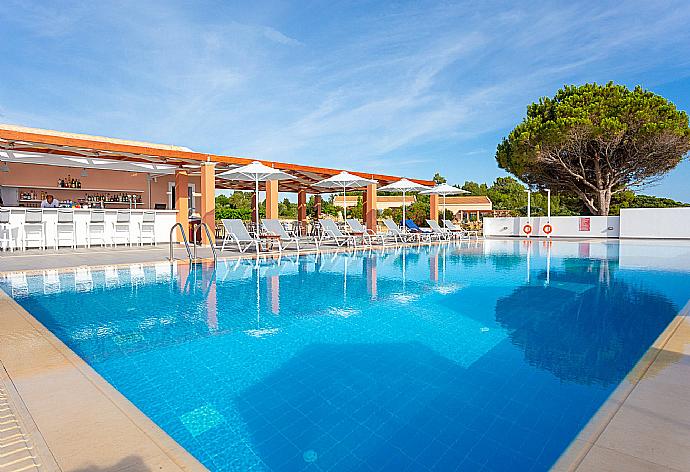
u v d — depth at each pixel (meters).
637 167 21.97
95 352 3.76
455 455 2.17
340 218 27.34
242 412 2.65
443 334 4.36
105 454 1.92
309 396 2.88
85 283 7.34
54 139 11.37
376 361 3.56
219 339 4.14
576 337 4.24
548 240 19.78
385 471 2.04
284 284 7.40
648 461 1.87
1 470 1.77
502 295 6.47
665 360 3.21
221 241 16.80
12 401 2.46
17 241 12.23
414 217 27.33
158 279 7.84
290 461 2.13
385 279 8.03
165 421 2.54
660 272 9.12
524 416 2.58
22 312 4.79
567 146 20.98
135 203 17.81
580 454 2.04
